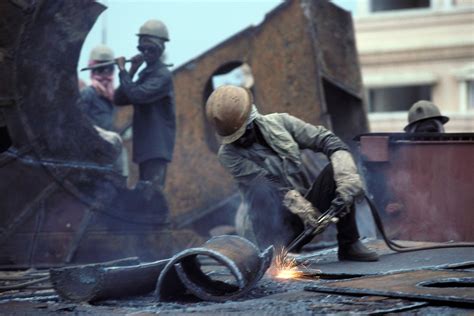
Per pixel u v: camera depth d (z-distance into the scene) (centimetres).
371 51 3328
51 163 964
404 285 606
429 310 529
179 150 1495
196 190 1483
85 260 994
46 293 674
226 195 1471
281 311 540
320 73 1437
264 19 1476
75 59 967
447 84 3278
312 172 1305
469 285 605
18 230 951
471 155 919
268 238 807
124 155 1320
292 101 1452
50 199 968
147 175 1105
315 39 1441
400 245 898
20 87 940
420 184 934
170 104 1112
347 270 723
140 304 598
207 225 1498
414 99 3375
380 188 952
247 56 1493
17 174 948
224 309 555
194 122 1499
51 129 963
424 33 3275
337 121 1538
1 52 929
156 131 1102
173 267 610
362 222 1309
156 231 1059
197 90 1501
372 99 3378
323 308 545
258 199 804
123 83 1084
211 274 744
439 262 746
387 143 940
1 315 572
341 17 1489
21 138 947
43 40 946
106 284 600
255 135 786
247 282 605
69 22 956
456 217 924
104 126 1312
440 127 1034
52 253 969
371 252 786
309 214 761
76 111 978
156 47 1093
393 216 948
